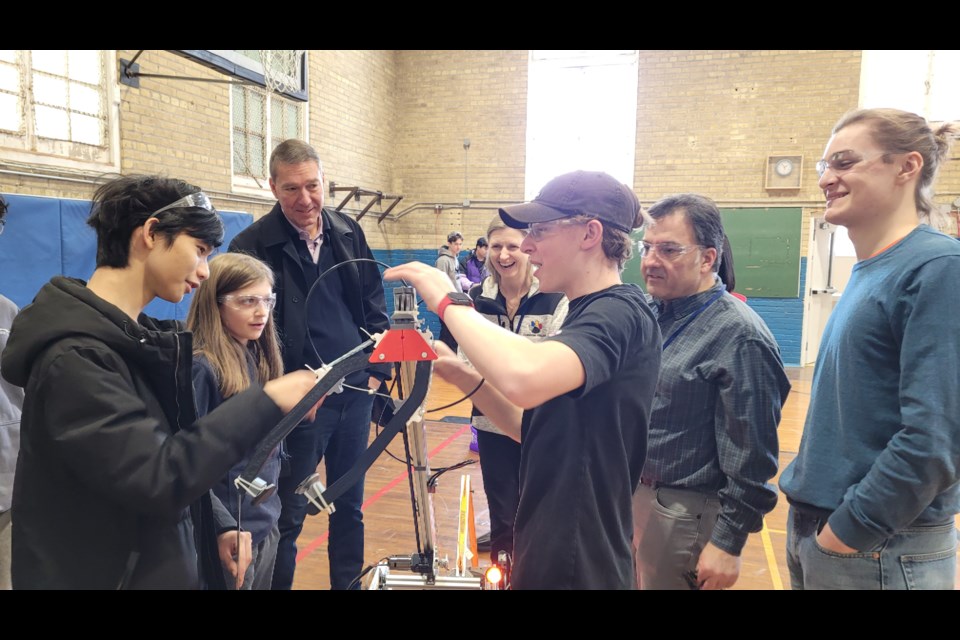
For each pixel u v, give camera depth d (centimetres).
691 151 750
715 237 138
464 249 825
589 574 90
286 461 197
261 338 170
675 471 137
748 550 293
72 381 83
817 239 737
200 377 141
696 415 135
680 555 137
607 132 801
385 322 236
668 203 140
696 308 140
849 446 110
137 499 83
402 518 311
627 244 95
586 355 80
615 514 92
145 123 427
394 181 838
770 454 129
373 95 768
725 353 131
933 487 97
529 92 805
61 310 87
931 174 109
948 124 115
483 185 814
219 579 105
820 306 760
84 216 368
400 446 419
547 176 821
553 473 91
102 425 83
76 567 89
